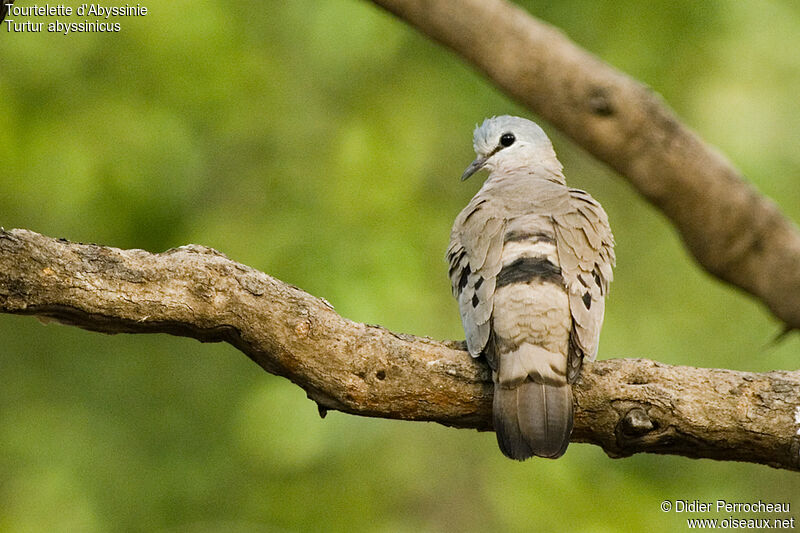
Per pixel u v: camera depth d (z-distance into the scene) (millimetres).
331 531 13141
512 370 7246
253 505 13367
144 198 12820
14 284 6637
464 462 13453
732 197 7051
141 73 12672
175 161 12781
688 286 14461
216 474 13516
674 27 13297
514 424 7109
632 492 12977
